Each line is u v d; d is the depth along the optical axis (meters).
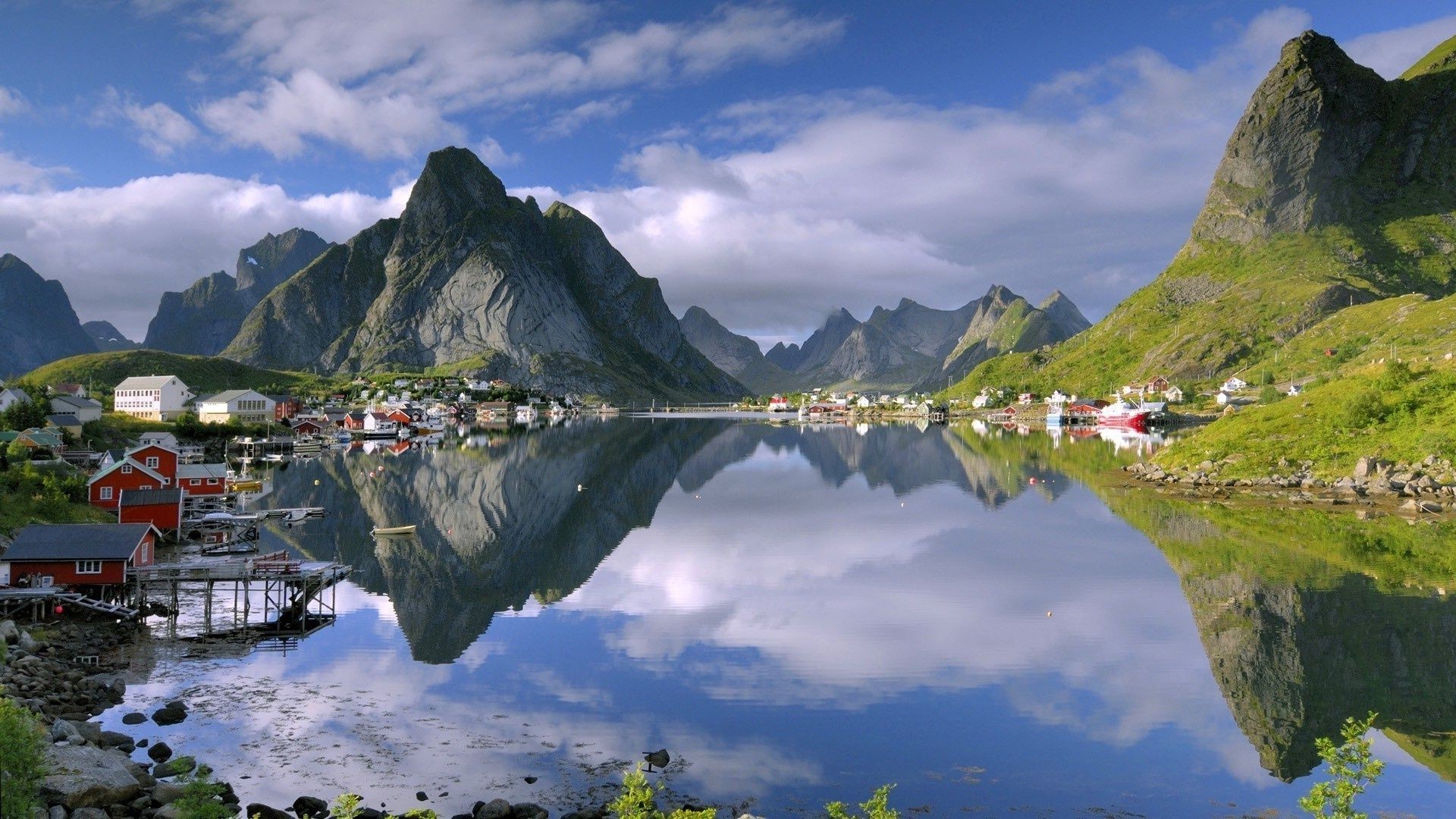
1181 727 36.78
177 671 43.94
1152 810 30.08
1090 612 53.94
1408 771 32.44
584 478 132.75
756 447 190.75
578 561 71.25
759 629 51.47
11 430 127.69
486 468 147.50
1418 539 71.12
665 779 32.16
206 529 79.00
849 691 41.25
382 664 45.31
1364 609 52.41
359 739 35.59
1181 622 51.38
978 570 66.25
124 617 52.81
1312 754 34.16
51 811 26.27
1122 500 98.00
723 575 66.00
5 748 23.56
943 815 29.66
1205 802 30.64
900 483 121.25
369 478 132.62
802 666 44.84
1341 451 102.06
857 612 55.00
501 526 88.62
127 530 56.22
